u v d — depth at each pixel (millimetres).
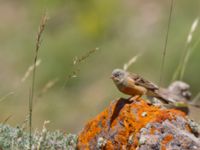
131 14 28391
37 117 19312
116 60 24969
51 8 28906
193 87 21812
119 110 9195
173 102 9844
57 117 20344
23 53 26172
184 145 8727
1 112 18906
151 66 23344
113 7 28844
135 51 25125
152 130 8844
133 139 8883
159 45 24359
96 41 26891
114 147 9039
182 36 23844
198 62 22062
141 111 9078
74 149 9719
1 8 30219
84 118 21359
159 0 28531
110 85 23266
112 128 9109
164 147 8727
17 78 24938
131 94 9641
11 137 9875
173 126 8867
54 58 24812
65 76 23594
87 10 28812
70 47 25766
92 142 9312
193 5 26188
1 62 26078
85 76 24078
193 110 13719
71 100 22484
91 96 22922
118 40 26844
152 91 9672
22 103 20844
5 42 27516
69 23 28438
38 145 9414
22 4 30266
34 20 28984
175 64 22688
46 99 20625
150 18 27766
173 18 25984
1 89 23578
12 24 29062
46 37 26766
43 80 23109
